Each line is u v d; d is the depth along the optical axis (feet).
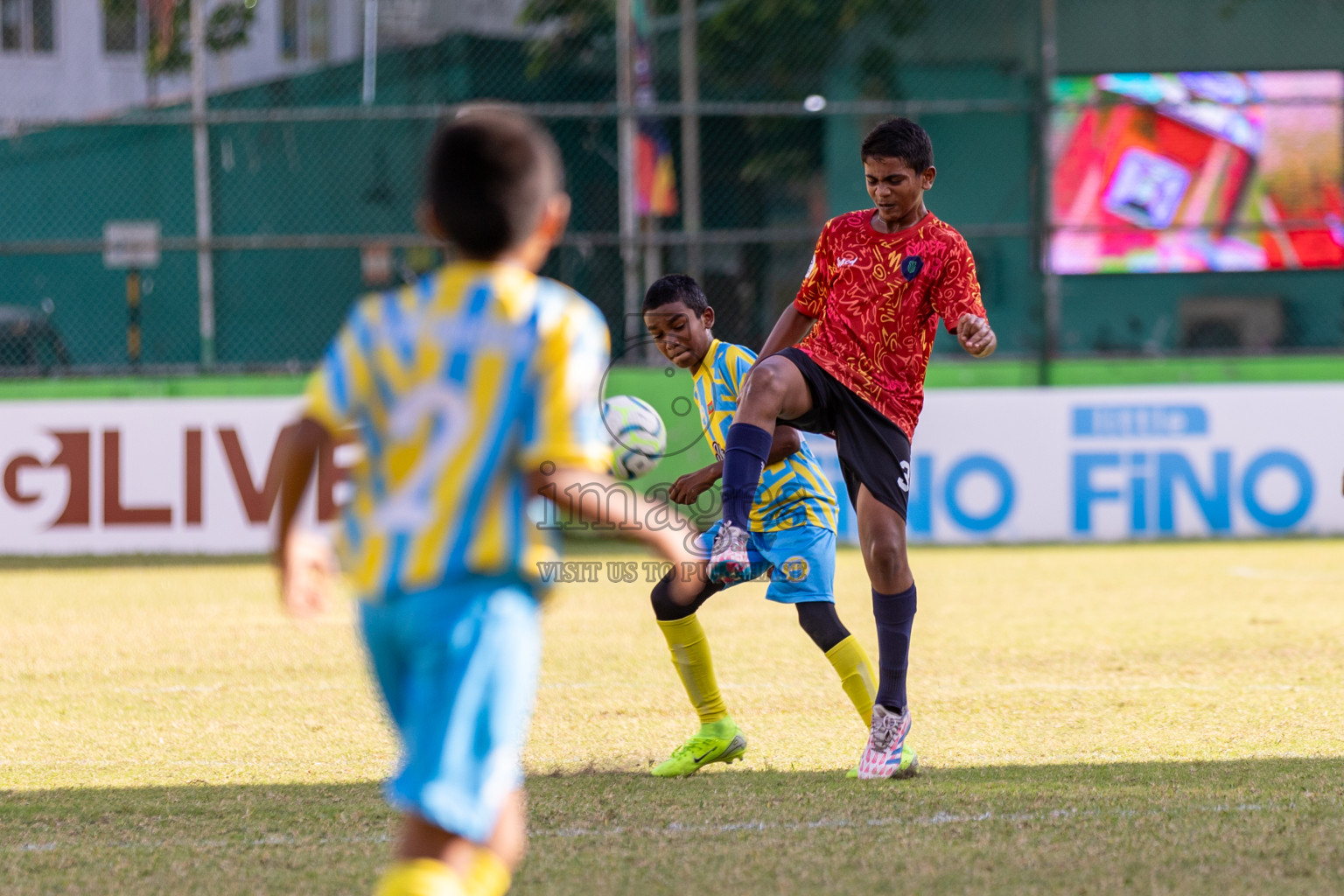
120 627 92.17
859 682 52.39
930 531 142.72
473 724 25.09
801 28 176.86
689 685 51.47
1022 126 168.86
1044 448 143.33
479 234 26.35
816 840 40.98
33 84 174.09
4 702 67.05
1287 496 144.05
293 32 187.01
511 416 25.52
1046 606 98.07
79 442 138.00
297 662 78.64
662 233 163.32
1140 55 170.50
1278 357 148.15
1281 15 169.68
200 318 163.12
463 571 25.18
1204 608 96.17
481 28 195.62
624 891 36.27
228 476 138.31
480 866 26.27
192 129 167.94
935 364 147.84
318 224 170.19
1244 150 162.40
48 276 170.91
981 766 51.16
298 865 38.91
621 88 153.28
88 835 42.47
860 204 175.22
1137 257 160.04
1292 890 35.55
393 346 25.94
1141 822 42.32
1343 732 56.70
